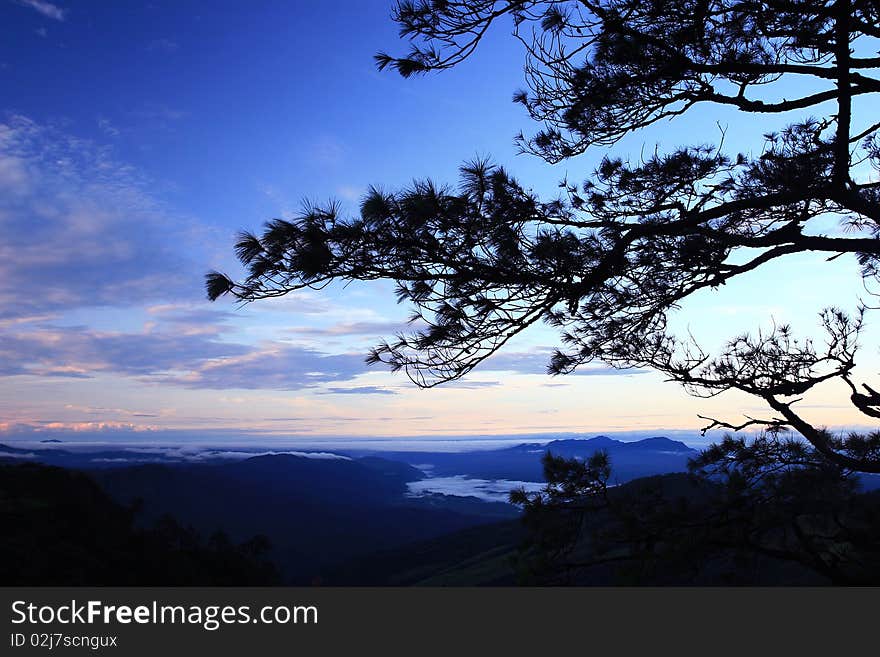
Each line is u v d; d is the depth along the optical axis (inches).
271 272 193.8
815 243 223.8
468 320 210.8
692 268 234.2
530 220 219.0
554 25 232.4
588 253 210.7
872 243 213.6
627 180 260.7
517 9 225.9
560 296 215.0
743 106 225.8
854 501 284.0
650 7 215.5
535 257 206.1
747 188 234.8
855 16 210.5
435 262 200.8
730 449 303.6
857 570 273.3
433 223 197.3
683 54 226.5
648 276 237.5
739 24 225.8
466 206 196.4
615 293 241.1
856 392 261.4
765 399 275.0
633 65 228.2
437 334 209.2
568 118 252.5
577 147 265.4
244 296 198.5
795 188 215.8
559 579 301.9
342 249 194.1
